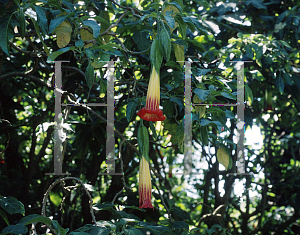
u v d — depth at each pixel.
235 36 4.05
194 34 3.45
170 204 2.80
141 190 1.96
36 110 4.64
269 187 5.41
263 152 5.20
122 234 2.00
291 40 3.94
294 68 3.31
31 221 1.76
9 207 1.91
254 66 3.59
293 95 3.71
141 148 1.99
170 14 2.18
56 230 1.86
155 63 1.96
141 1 3.29
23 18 2.17
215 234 4.37
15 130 4.32
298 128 4.92
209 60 3.00
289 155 5.45
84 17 2.38
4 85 3.96
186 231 2.44
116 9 4.25
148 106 1.95
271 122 4.98
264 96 4.34
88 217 4.20
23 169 4.32
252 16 4.09
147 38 2.90
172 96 2.61
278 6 4.30
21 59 3.93
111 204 2.29
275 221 5.77
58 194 4.23
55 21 2.20
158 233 2.15
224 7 3.82
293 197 5.19
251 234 5.28
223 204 4.61
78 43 2.15
